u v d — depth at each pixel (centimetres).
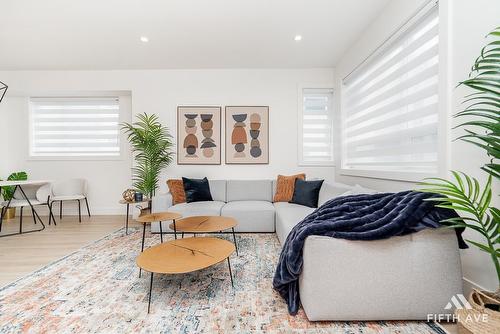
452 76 156
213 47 309
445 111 159
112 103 424
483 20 137
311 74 380
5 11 231
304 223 151
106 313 146
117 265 214
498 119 105
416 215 132
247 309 149
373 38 255
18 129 414
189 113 381
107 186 422
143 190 353
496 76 133
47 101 418
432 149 184
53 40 289
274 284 159
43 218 393
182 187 341
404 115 217
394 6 217
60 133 423
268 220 303
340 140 352
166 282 183
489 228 111
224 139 383
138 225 348
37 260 226
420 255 133
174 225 221
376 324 134
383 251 133
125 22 252
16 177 394
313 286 134
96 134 425
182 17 244
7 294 167
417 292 133
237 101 382
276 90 382
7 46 304
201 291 170
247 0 220
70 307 152
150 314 145
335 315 133
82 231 319
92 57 338
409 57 208
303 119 386
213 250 168
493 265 136
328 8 232
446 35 157
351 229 136
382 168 255
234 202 336
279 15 243
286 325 134
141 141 350
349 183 325
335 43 301
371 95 276
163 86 382
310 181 318
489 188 111
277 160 384
